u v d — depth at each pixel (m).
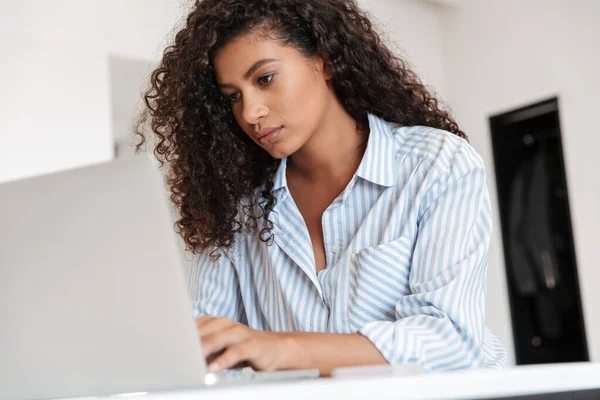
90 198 0.84
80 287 0.86
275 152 1.45
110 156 3.86
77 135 3.78
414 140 1.50
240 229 1.62
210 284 1.65
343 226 1.50
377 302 1.38
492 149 4.53
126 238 0.83
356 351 1.03
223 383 0.83
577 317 4.55
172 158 1.69
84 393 0.88
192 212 1.65
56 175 0.85
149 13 3.95
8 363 0.92
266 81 1.42
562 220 4.50
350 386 0.65
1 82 3.62
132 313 0.84
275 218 1.56
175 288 0.81
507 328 4.45
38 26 3.73
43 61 3.72
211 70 1.57
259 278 1.60
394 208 1.43
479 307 1.29
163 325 0.82
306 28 1.48
